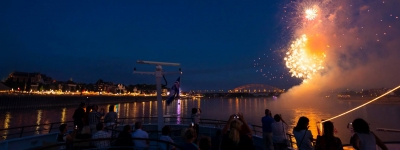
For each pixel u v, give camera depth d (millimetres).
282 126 8625
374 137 5156
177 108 157125
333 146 5066
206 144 5812
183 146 5508
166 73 12227
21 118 77125
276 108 152000
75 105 135000
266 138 9391
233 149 5578
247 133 5926
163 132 7426
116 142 7707
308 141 6020
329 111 124875
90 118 11344
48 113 95938
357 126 5305
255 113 111688
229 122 6230
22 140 10758
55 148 7941
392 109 131875
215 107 171125
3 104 91625
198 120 11609
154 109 142125
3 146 9922
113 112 11828
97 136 8000
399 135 51219
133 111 125938
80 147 7973
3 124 62812
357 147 5180
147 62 11742
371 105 158000
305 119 6246
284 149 8508
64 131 8758
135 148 7672
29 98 105125
